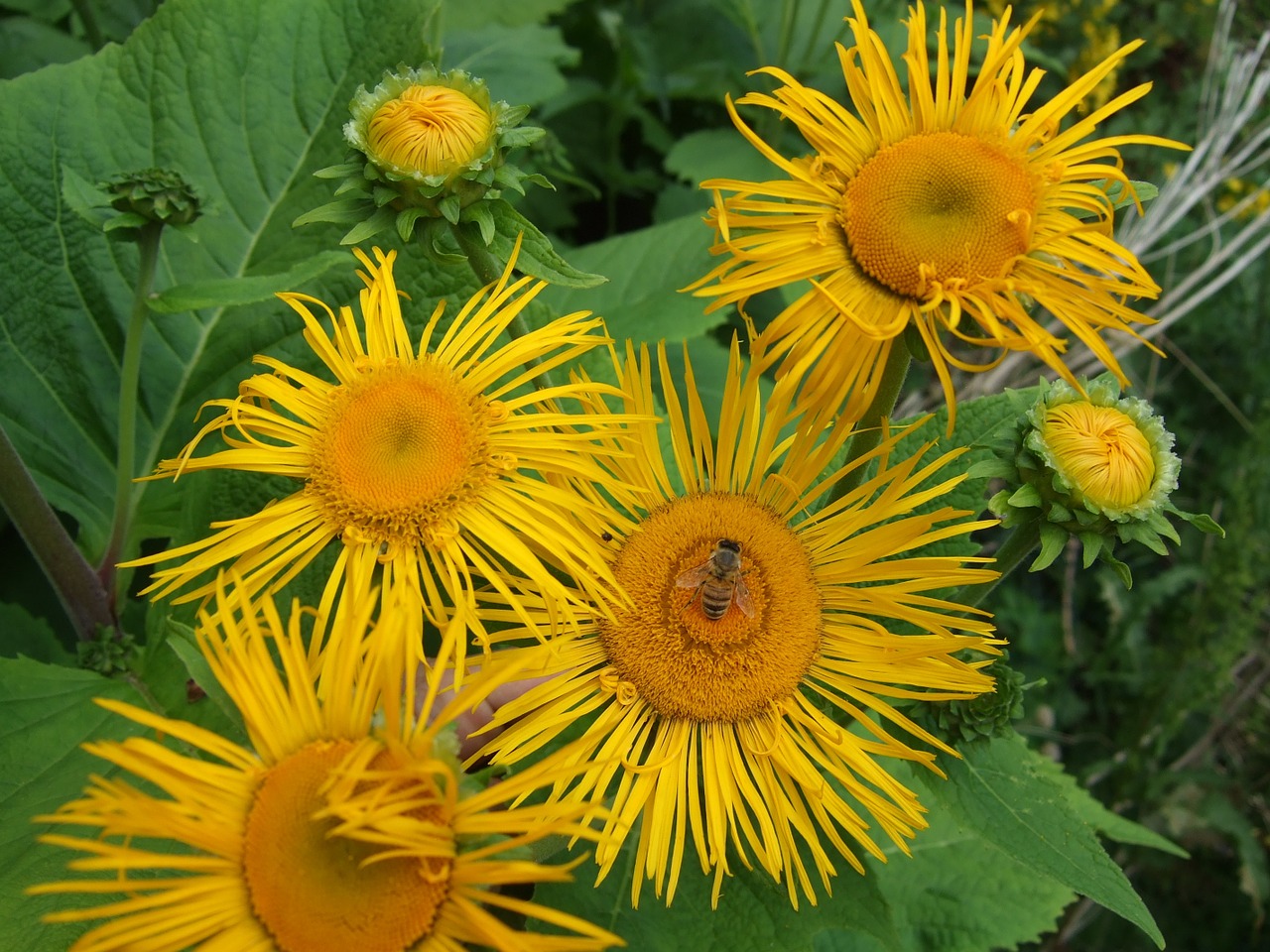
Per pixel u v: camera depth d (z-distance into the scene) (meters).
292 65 0.30
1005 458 0.20
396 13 0.29
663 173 0.56
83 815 0.14
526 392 0.25
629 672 0.20
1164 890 0.49
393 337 0.20
